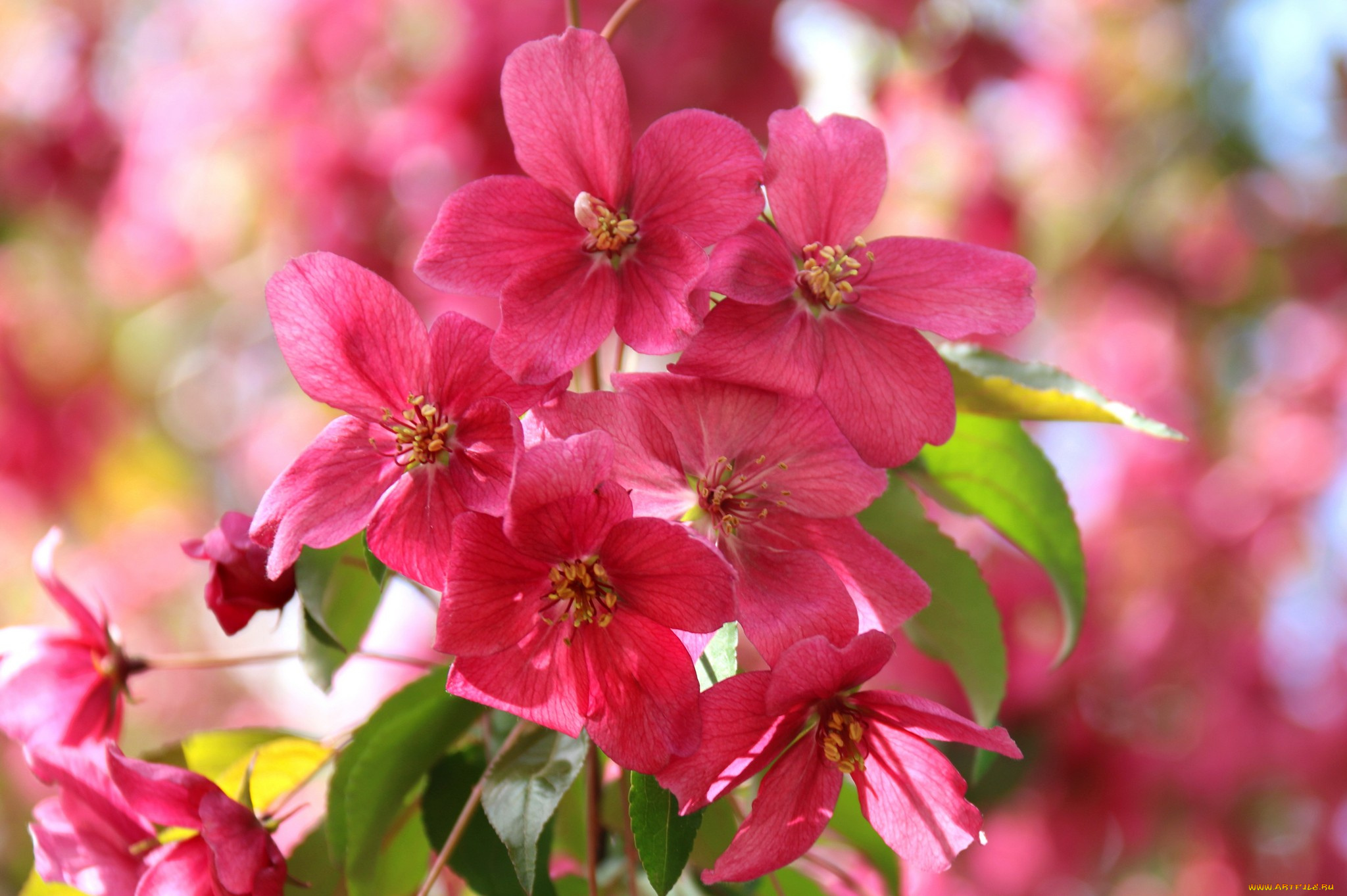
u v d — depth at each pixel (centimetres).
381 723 34
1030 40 77
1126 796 60
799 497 32
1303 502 75
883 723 32
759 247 32
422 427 32
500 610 31
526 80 32
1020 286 33
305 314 32
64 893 35
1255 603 74
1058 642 59
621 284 32
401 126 64
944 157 76
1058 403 34
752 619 32
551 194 32
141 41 77
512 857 31
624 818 35
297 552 31
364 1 67
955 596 35
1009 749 31
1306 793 67
